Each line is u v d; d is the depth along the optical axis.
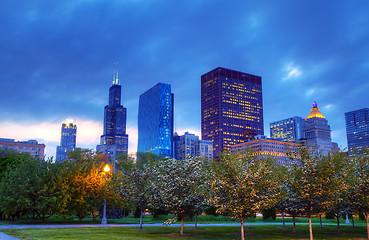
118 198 44.25
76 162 47.00
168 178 27.89
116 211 59.00
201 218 52.03
